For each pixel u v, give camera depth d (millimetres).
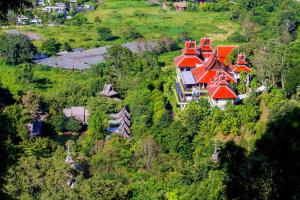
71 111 122562
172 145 92125
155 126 99688
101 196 62969
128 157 90000
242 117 94562
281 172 29453
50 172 63625
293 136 28406
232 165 35875
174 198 70000
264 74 112250
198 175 73062
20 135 96812
